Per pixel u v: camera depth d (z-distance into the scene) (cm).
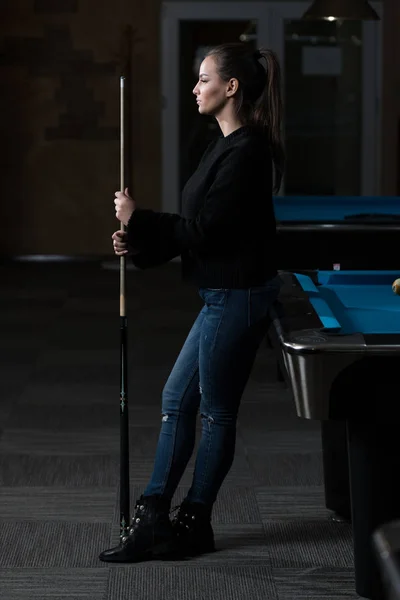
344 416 324
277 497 463
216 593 364
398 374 317
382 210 714
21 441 548
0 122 1242
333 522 433
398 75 1266
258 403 625
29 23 1226
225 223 347
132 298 991
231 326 361
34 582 372
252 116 360
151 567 386
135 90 1251
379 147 1294
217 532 421
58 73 1237
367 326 365
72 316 902
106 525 428
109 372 700
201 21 1270
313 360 305
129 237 360
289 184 1313
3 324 867
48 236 1266
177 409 386
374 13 760
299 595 363
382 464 343
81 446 538
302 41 1284
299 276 453
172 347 776
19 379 681
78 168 1254
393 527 134
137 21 1240
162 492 390
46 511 445
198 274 363
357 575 359
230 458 390
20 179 1253
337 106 1295
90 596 361
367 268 634
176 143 1272
